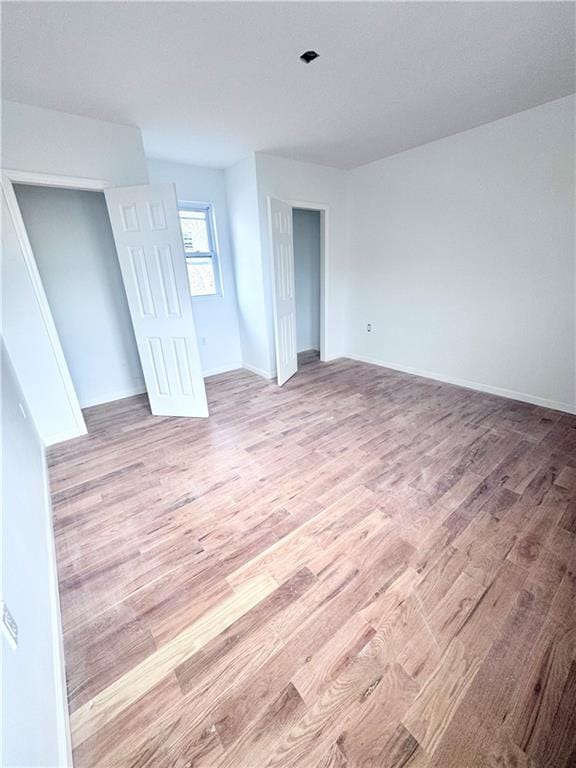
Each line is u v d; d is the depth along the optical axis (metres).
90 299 3.35
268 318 4.01
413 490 2.05
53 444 2.78
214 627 1.32
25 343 2.55
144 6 1.41
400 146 3.37
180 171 3.62
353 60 1.87
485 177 3.02
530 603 1.35
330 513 1.89
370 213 4.11
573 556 1.56
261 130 2.79
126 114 2.42
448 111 2.60
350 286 4.68
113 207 2.65
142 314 2.97
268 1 1.42
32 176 2.32
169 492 2.13
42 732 0.83
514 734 0.99
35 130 2.28
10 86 1.99
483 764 0.93
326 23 1.57
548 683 1.10
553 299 2.86
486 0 1.46
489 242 3.15
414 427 2.83
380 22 1.57
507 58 1.91
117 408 3.48
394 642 1.24
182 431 2.95
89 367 3.48
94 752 0.99
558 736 0.98
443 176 3.31
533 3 1.48
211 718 1.05
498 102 2.48
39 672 0.95
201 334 4.26
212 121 2.59
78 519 1.92
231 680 1.14
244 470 2.33
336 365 4.70
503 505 1.89
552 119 2.55
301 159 3.66
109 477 2.31
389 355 4.44
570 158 2.54
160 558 1.64
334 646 1.23
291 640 1.26
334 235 4.37
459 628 1.27
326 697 1.09
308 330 5.54
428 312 3.84
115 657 1.22
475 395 3.44
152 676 1.16
